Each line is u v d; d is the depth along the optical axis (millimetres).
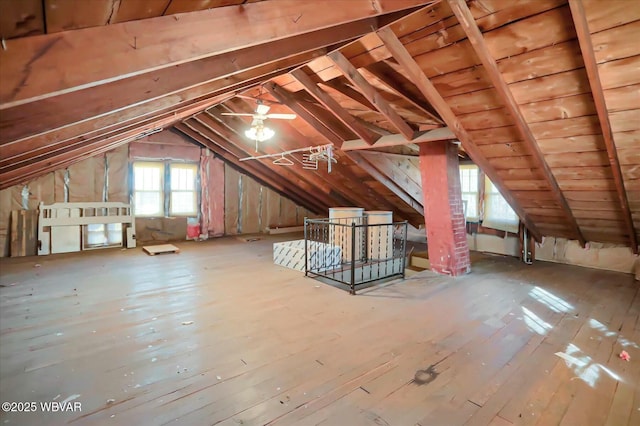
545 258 5395
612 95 2400
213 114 5613
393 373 2123
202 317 3049
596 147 2963
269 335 2670
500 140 3395
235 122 5871
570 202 4043
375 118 4312
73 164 6250
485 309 3250
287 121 5375
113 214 6758
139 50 887
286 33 1228
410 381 2035
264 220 8961
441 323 2912
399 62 2711
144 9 864
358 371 2145
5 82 687
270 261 5461
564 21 2090
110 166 6758
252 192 8719
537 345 2508
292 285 4074
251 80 2613
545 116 2859
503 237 5953
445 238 4418
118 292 3781
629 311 3199
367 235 5332
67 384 1986
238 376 2084
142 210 7199
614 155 2875
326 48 2848
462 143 3641
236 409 1771
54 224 6102
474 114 3197
